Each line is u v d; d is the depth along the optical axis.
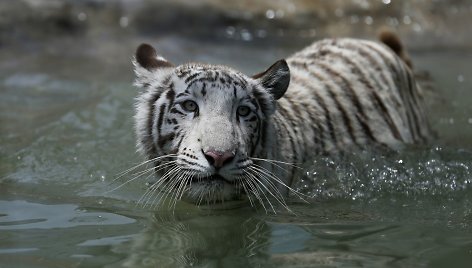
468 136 12.46
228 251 7.81
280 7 21.14
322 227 8.65
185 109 9.23
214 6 20.75
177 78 9.45
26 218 8.86
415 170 10.70
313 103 10.92
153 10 20.52
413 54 19.22
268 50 19.41
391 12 21.47
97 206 9.38
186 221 8.88
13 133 12.62
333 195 10.05
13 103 14.64
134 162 11.01
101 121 13.31
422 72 16.66
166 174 9.46
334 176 10.41
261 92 9.52
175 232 8.46
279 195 9.82
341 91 11.27
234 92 9.12
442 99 14.53
